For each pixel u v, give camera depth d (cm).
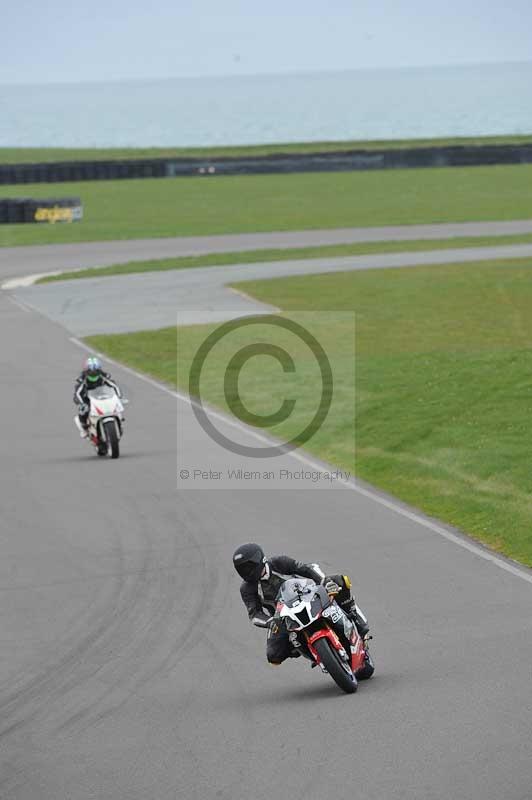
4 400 9512
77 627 4322
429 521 5703
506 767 2886
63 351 11881
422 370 9856
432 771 2895
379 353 10969
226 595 4616
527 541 5238
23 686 3750
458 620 4172
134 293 15700
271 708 3438
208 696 3584
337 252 19388
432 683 3547
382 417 8238
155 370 10712
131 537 5534
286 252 19612
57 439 8044
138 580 4862
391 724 3228
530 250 18825
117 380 10256
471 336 11762
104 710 3506
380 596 4491
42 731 3369
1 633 4294
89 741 3272
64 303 15138
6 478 6900
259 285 15912
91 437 7456
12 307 15000
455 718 3241
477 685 3500
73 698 3622
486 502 5953
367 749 3066
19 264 19388
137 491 6438
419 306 13812
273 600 3672
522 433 7369
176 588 4734
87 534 5625
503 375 9312
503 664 3681
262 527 5606
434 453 7125
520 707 3291
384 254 18925
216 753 3123
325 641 3453
